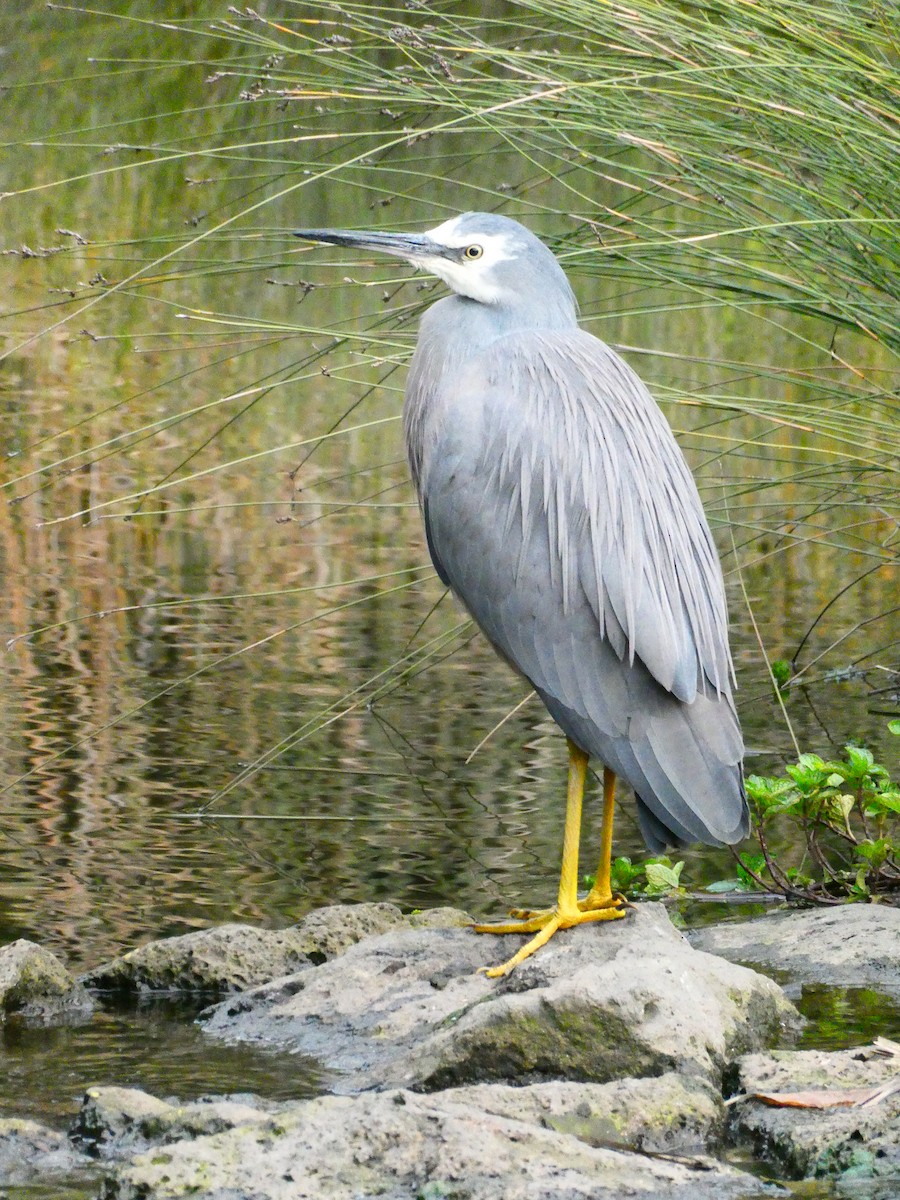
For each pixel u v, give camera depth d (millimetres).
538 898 9078
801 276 11000
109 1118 6020
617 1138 6016
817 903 9305
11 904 8805
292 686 12664
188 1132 5934
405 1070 6602
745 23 10367
